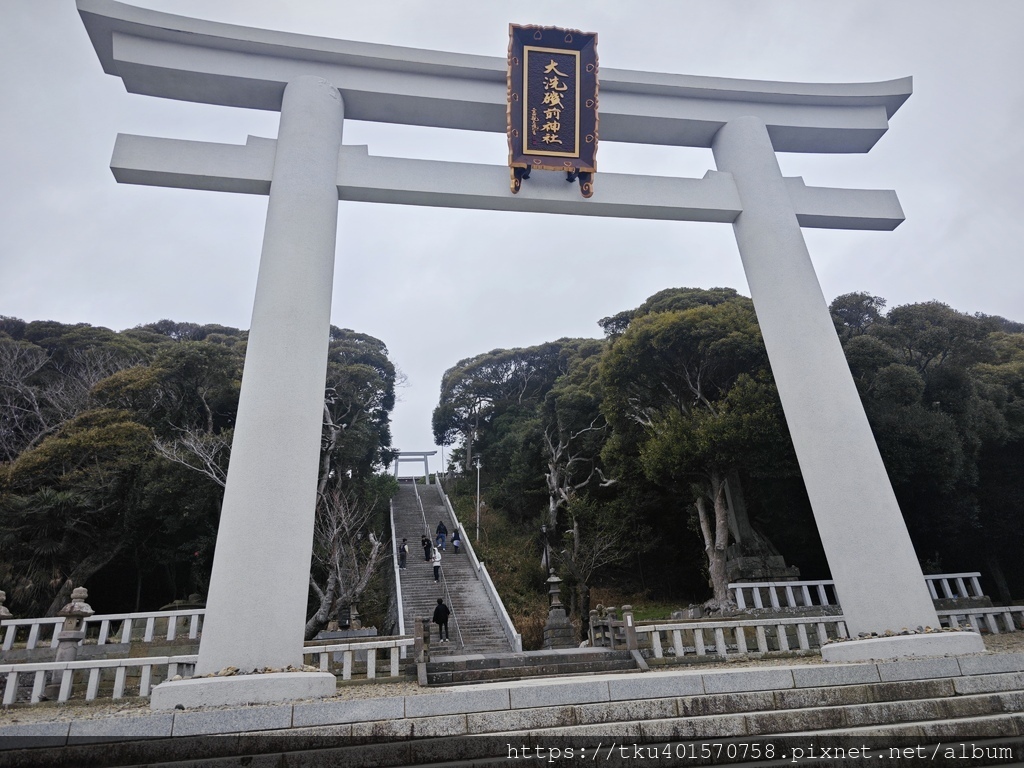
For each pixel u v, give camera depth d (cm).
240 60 982
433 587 2169
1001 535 1761
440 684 950
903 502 1689
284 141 927
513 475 3125
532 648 1814
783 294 991
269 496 734
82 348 3114
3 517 1841
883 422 1603
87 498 1942
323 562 1853
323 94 973
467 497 3512
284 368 793
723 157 1136
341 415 2534
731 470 1722
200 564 2111
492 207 1029
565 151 1009
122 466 2012
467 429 4244
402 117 1073
